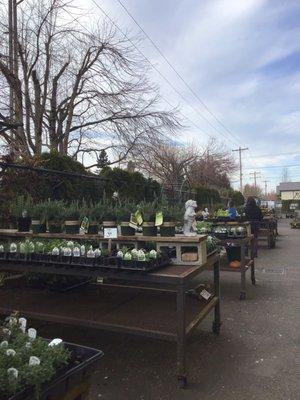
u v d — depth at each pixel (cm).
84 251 370
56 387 178
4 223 558
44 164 694
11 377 166
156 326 353
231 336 459
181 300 331
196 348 421
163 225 406
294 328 489
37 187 652
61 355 191
